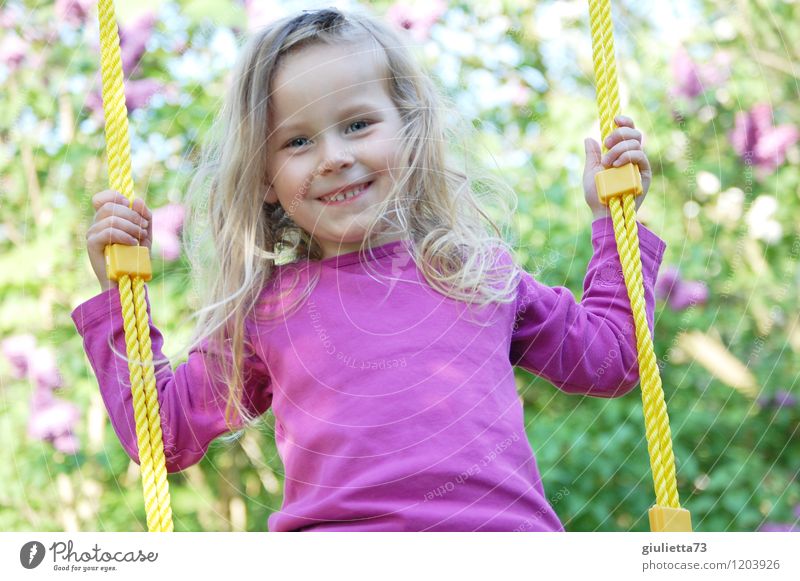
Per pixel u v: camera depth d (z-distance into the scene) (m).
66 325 2.76
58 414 2.70
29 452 2.72
